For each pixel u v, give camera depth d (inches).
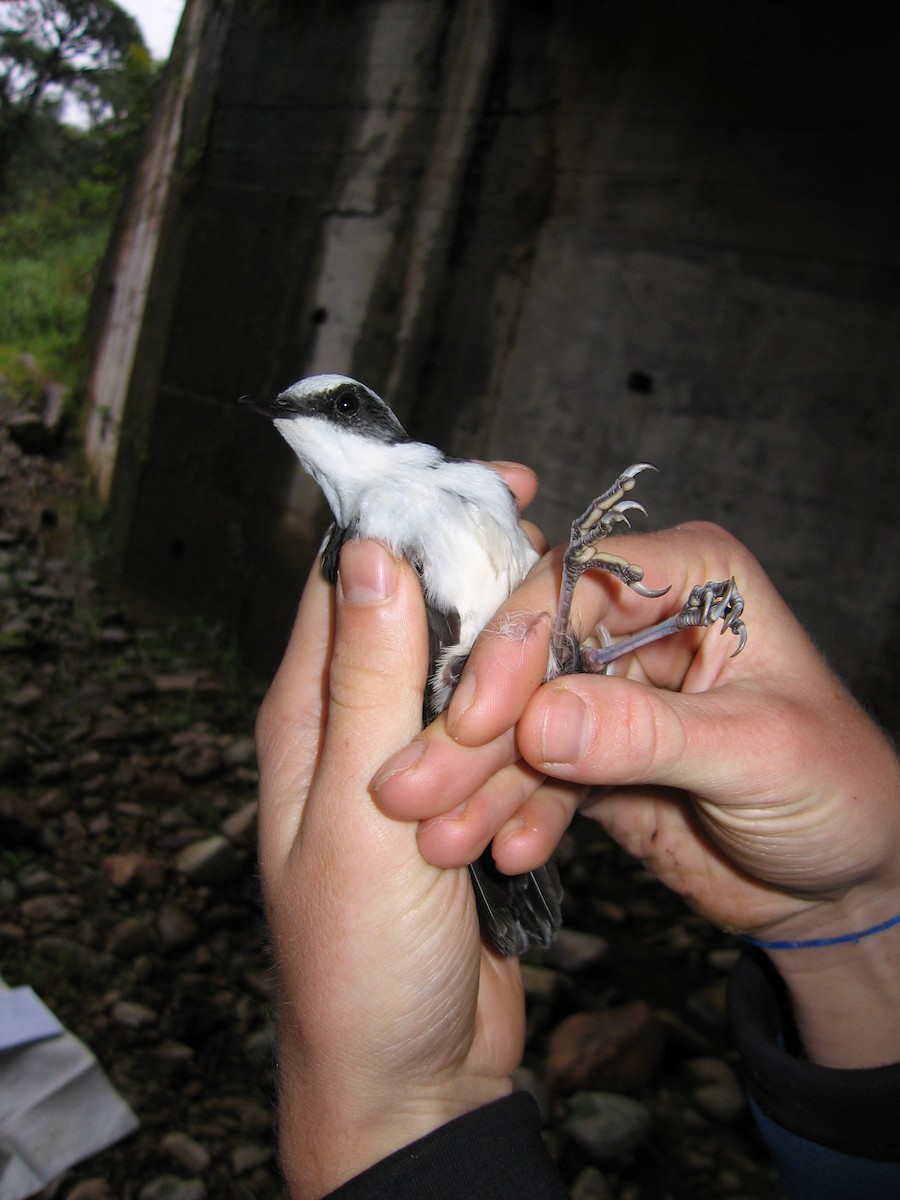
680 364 29.6
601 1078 18.7
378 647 8.7
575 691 8.9
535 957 22.2
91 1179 15.7
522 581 12.4
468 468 13.4
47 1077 16.5
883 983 10.7
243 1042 19.5
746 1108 18.0
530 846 11.1
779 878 10.4
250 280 44.0
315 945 8.9
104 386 59.5
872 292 26.1
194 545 44.8
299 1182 9.0
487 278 34.1
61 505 54.9
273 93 44.1
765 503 28.2
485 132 34.2
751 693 9.9
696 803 10.5
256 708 36.2
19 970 20.4
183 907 23.2
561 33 32.1
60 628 40.3
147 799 28.2
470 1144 8.0
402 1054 9.0
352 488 13.6
